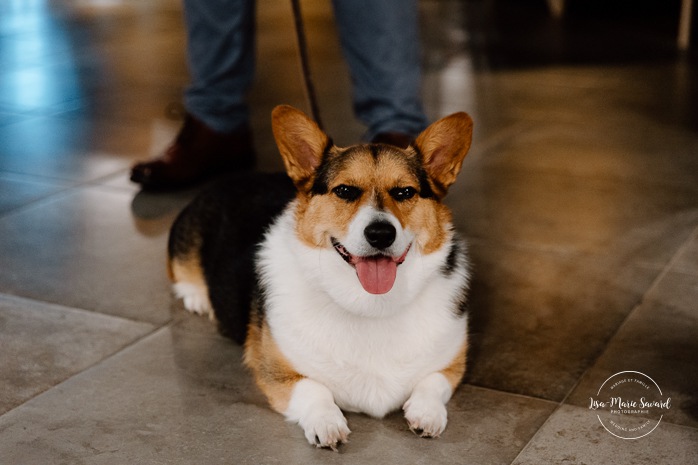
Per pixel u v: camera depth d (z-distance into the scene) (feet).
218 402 9.73
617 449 8.87
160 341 11.10
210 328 11.48
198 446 8.88
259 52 27.89
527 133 20.08
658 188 16.56
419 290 9.28
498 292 12.51
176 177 16.38
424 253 9.24
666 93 23.40
